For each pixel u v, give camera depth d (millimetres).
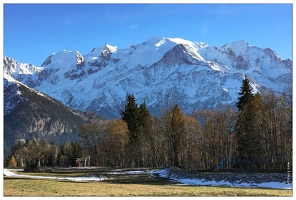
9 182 37031
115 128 90875
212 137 78500
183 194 29453
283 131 61062
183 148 87250
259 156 62031
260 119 61938
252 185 39688
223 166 72750
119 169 78875
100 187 35000
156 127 90438
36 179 45781
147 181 49031
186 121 81625
